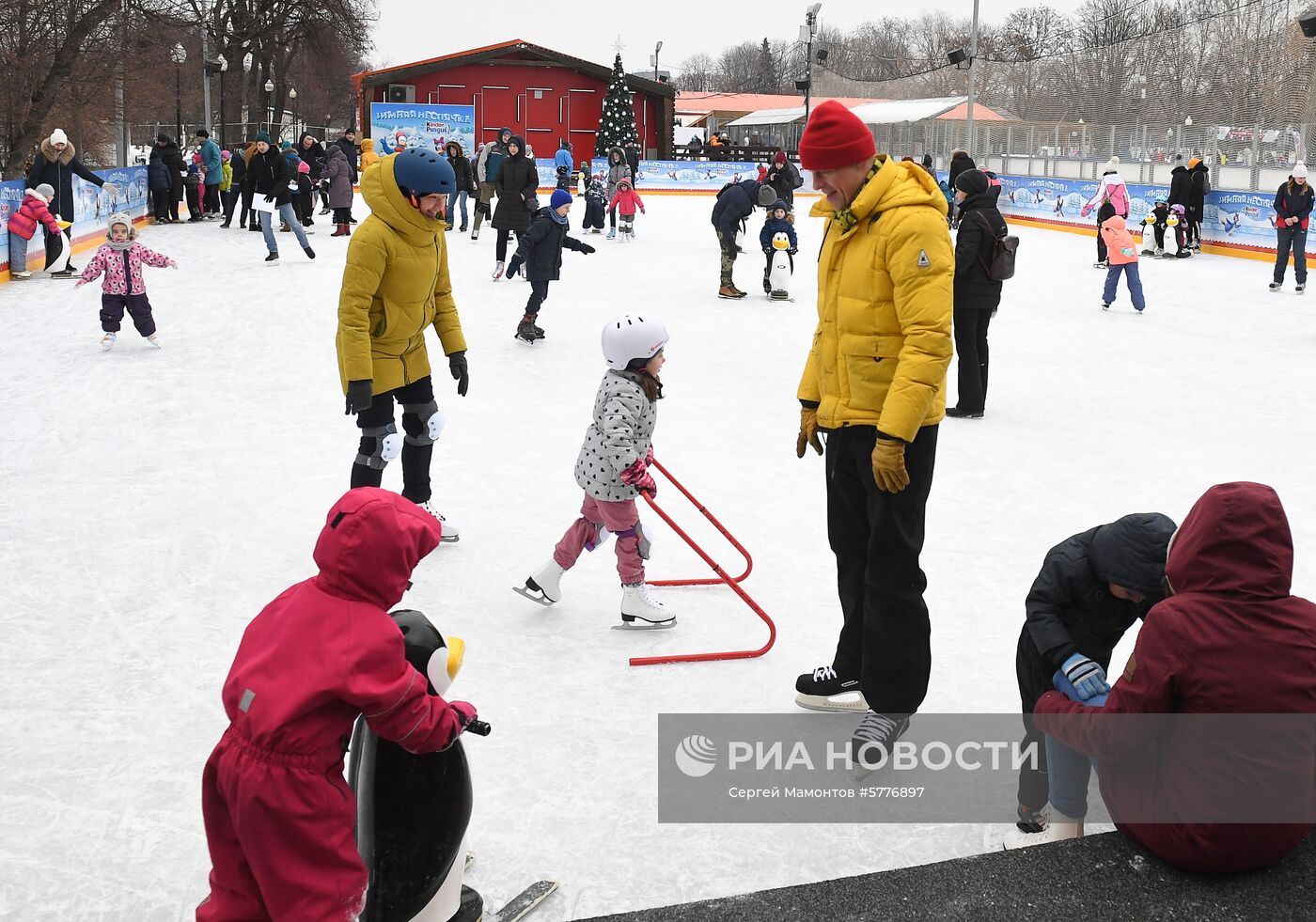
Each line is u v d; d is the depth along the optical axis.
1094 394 8.86
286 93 57.03
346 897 2.19
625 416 4.23
